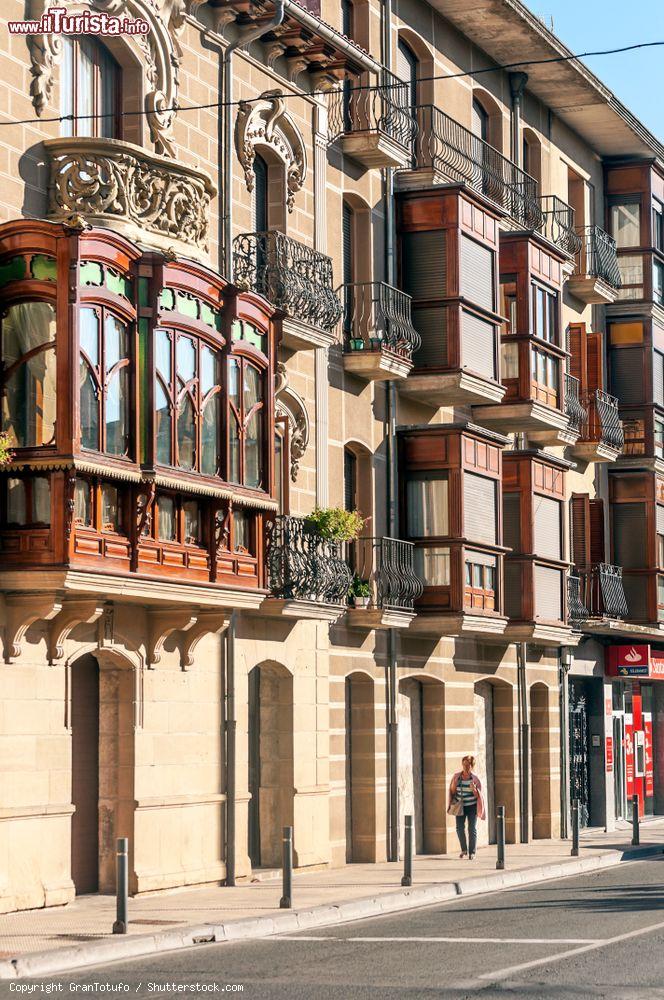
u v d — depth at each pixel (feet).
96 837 85.30
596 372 152.56
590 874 105.29
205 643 92.02
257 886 91.40
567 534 139.85
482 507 119.85
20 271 74.59
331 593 99.14
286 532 95.20
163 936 67.36
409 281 117.80
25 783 77.00
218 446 85.56
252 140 98.84
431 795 121.29
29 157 78.79
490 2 124.88
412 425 117.19
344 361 109.81
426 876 97.76
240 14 95.96
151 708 86.79
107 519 77.05
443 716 121.80
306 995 52.85
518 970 58.29
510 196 134.62
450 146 121.39
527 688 136.87
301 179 104.47
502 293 130.52
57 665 79.66
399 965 60.13
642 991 53.26
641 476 160.97
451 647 123.65
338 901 81.61
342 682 108.88
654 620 159.53
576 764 151.74
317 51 103.04
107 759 85.66
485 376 120.57
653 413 161.58
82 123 84.07
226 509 85.92
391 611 109.40
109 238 76.33
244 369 88.53
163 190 84.02
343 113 111.86
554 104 150.00
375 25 117.08
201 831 90.48
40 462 73.05
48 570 72.90
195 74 92.89
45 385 73.97
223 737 93.45
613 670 157.58
